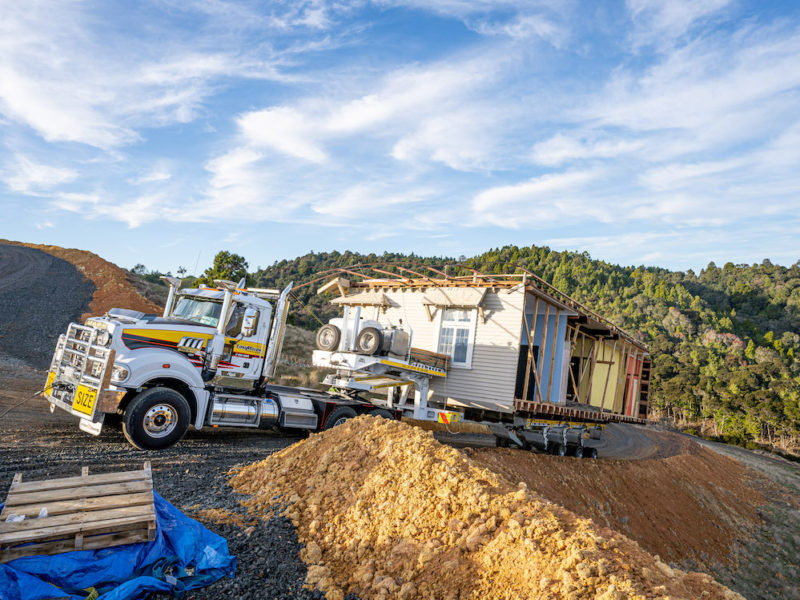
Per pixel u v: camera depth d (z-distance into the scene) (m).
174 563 4.12
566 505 10.81
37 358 18.94
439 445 6.41
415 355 11.62
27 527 3.67
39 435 7.93
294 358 26.73
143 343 7.97
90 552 3.86
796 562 18.36
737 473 34.75
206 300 9.23
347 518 5.38
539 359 14.14
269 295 10.24
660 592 3.51
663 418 93.94
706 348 167.88
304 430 10.25
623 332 18.12
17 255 45.66
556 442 14.55
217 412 8.73
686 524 17.09
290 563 4.73
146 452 7.59
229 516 5.48
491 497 5.15
